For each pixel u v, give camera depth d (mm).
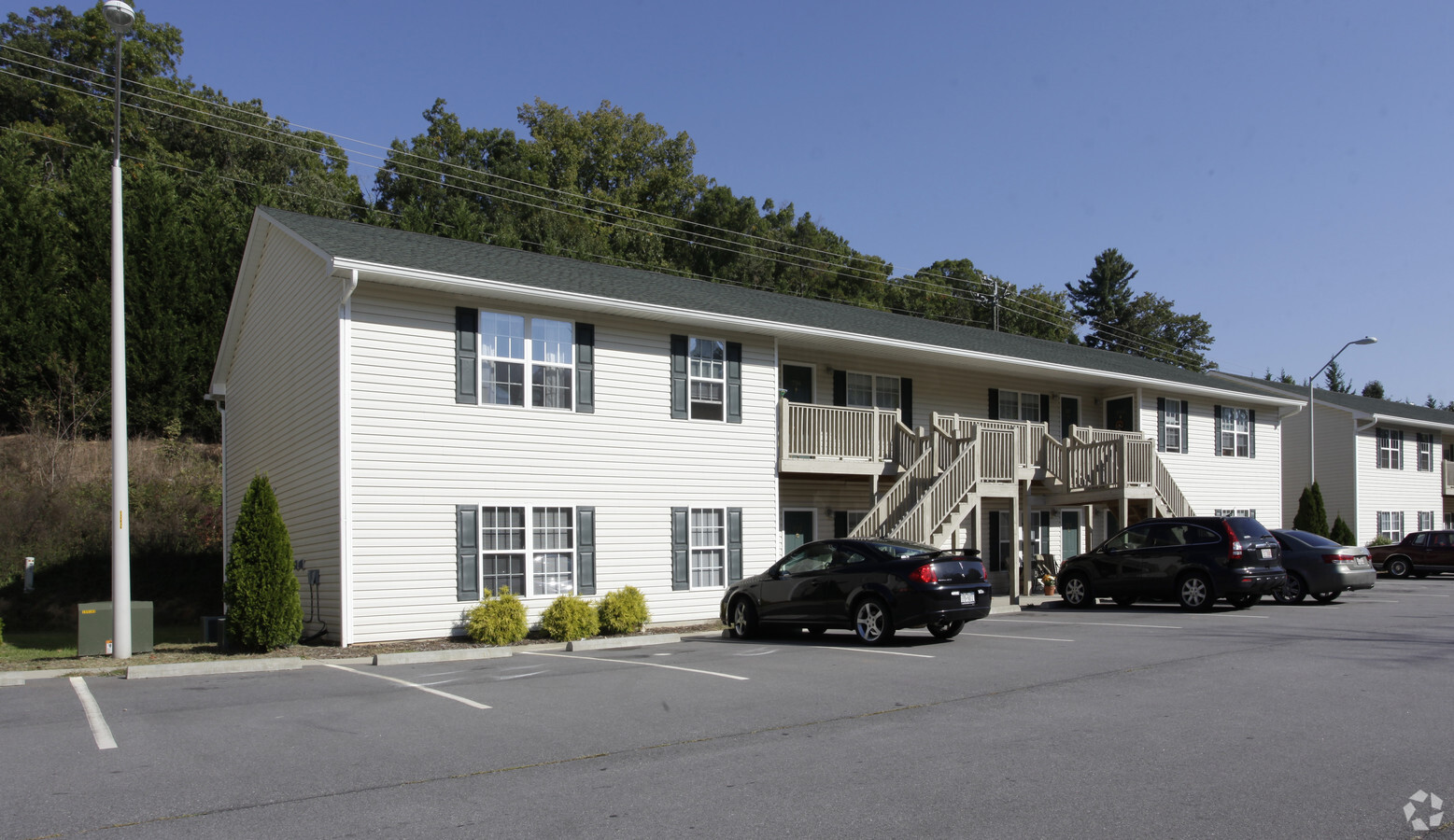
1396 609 18562
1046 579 22781
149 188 28766
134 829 5488
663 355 18234
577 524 16828
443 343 15719
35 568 21578
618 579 17266
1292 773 6426
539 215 46594
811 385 21953
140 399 27328
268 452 19281
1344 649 12281
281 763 6949
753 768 6711
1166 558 18562
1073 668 10883
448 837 5320
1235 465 30828
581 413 17078
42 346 25750
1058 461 22844
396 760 7047
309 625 15961
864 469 20625
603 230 50406
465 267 16094
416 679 11094
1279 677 10156
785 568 14750
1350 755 6875
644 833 5375
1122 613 18094
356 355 14898
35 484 23594
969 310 64312
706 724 8156
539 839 5277
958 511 19547
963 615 13227
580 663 12398
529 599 16188
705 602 18406
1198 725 7863
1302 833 5266
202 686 10719
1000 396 25875
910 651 12508
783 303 23078
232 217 31031
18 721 8602
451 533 15547
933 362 23328
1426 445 43406
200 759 7094
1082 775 6426
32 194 26828
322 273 16031
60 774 6676
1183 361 73750
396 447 15133
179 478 25906
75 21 48375
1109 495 22812
